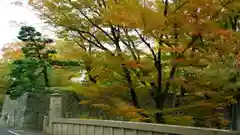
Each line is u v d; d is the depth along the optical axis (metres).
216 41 11.26
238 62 9.98
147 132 11.86
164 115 14.23
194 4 10.89
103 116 21.75
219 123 14.51
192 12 11.08
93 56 16.70
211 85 12.73
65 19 16.81
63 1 16.16
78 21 16.83
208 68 12.30
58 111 21.41
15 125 30.53
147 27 11.88
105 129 14.81
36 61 29.22
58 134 20.09
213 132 9.13
